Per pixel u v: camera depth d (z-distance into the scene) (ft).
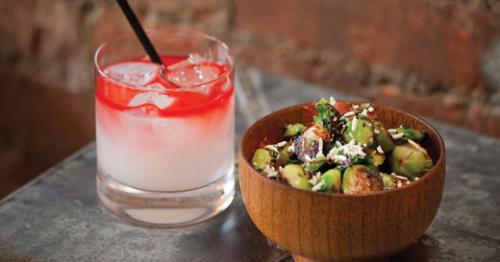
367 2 3.20
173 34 2.43
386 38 3.22
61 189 2.44
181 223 2.31
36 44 3.92
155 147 2.22
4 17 3.94
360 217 1.96
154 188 2.27
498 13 2.99
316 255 2.04
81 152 2.59
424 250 2.23
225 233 2.30
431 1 3.08
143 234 2.29
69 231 2.30
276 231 2.04
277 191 2.00
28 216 2.34
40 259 2.21
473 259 2.21
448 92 3.19
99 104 2.26
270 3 3.39
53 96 4.00
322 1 3.28
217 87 2.24
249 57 3.51
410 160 2.09
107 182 2.32
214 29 3.53
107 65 2.39
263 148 2.15
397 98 3.28
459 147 2.62
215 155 2.28
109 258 2.21
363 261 2.06
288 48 3.43
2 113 4.17
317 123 2.13
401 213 1.98
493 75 3.09
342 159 2.05
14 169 4.24
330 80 3.39
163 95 2.19
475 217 2.34
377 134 2.11
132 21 2.31
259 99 2.84
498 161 2.56
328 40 3.34
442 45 3.13
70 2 3.75
